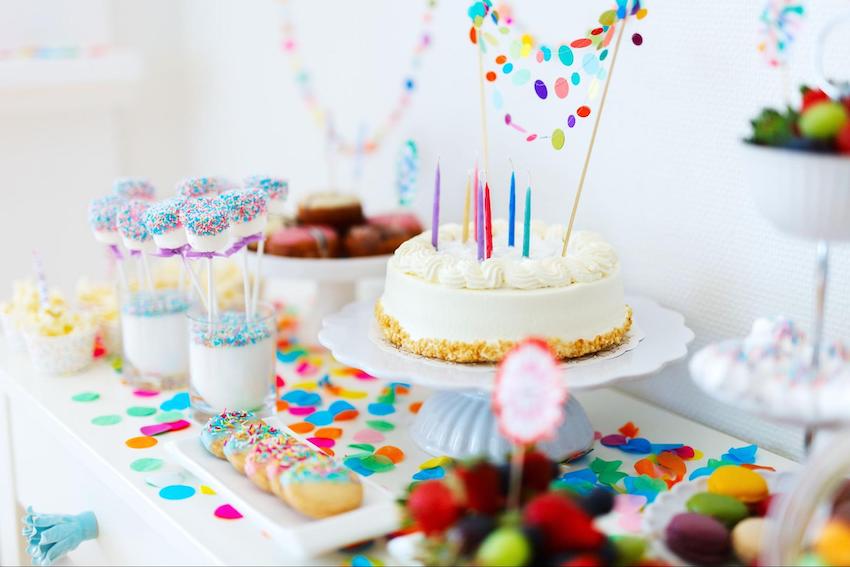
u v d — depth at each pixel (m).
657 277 1.27
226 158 2.00
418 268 1.15
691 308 1.24
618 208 1.29
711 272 1.22
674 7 1.20
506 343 1.10
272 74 1.82
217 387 1.22
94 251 2.13
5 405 1.40
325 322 1.24
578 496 0.94
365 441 1.20
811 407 0.89
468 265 1.12
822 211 0.88
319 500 1.00
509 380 0.89
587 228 1.33
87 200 2.10
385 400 1.30
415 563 0.98
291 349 1.47
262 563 0.99
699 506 0.98
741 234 1.19
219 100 1.97
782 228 0.92
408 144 1.50
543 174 1.37
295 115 1.79
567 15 1.30
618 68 1.26
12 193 2.01
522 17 1.36
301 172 1.81
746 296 1.19
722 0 1.16
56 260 2.09
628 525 0.99
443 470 1.13
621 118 1.27
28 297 1.43
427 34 1.50
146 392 1.32
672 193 1.24
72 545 1.21
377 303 1.23
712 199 1.20
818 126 0.88
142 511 1.09
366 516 1.01
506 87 1.39
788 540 0.88
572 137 1.32
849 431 0.88
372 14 1.59
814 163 0.87
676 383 1.27
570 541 0.86
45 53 2.00
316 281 1.45
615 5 1.24
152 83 2.12
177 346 1.33
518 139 1.39
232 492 1.05
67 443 1.23
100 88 1.99
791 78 1.12
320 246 1.42
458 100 1.47
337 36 1.67
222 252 1.21
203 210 1.16
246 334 1.21
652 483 1.09
